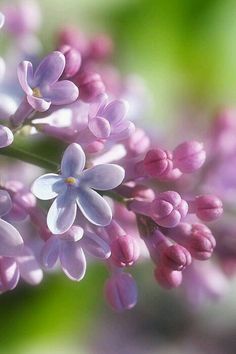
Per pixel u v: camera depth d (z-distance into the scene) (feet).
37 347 1.20
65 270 0.86
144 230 0.89
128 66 1.28
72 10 1.27
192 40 1.29
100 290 1.20
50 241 0.86
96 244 0.86
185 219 0.93
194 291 1.08
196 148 0.89
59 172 0.88
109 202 0.95
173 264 0.88
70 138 0.90
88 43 1.07
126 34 1.28
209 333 1.52
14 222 0.92
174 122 1.27
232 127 1.08
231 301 1.48
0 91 0.93
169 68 1.30
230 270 1.05
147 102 1.14
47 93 0.86
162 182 0.95
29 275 0.91
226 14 1.28
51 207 0.85
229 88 1.32
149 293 1.46
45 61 0.87
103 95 0.88
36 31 1.20
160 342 1.50
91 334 1.37
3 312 1.18
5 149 0.90
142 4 1.27
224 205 1.03
